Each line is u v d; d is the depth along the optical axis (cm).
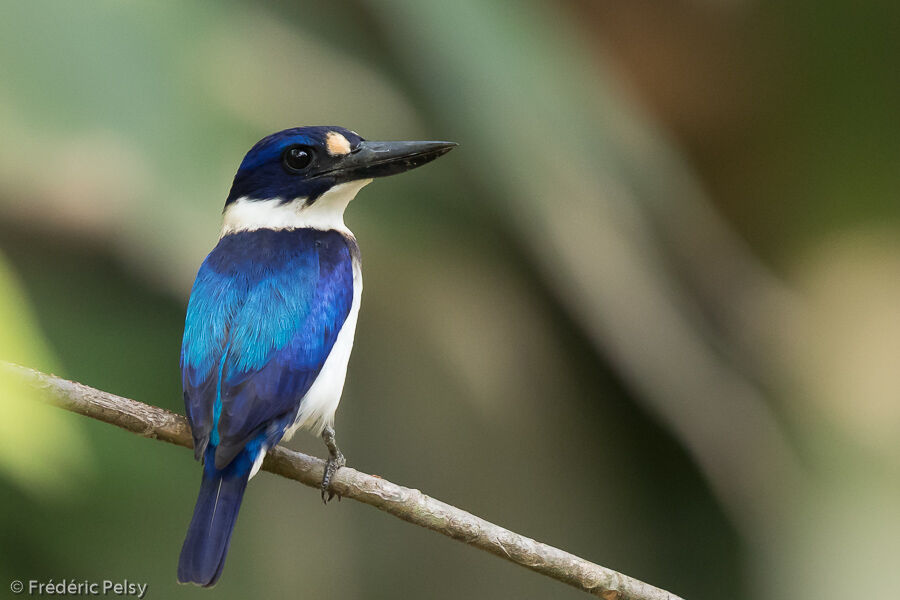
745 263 1205
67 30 653
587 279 1010
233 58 766
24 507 927
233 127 739
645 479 1203
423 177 947
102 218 819
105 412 682
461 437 1153
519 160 930
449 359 1085
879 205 1202
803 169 1211
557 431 1169
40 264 915
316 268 759
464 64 903
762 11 1146
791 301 1222
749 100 1191
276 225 813
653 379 1090
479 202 969
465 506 1153
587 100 1005
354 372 1139
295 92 872
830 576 1186
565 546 1174
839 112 1189
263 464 702
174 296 929
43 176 698
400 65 926
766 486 1168
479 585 1167
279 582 1126
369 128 918
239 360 703
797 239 1224
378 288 1019
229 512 667
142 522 975
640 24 1129
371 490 691
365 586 1152
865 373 1200
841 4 1150
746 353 1206
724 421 1136
